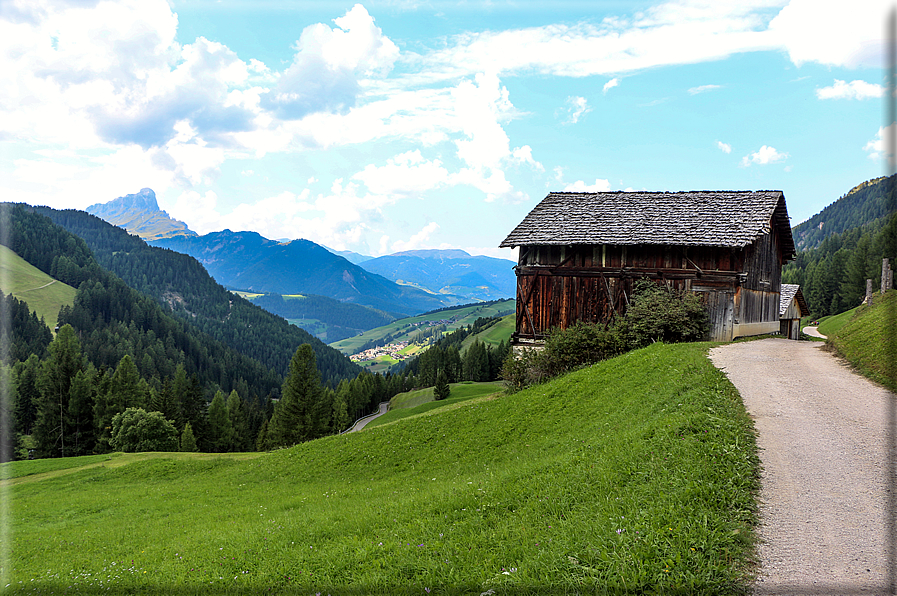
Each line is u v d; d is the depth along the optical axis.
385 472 20.67
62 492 31.58
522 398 23.34
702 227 28.34
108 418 97.81
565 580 6.54
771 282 33.94
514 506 10.03
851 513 7.48
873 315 22.39
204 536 14.84
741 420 11.44
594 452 12.09
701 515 7.25
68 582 12.20
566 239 30.36
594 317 30.27
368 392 150.62
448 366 163.75
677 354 20.36
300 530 12.20
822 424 11.51
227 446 116.56
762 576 6.10
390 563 8.51
